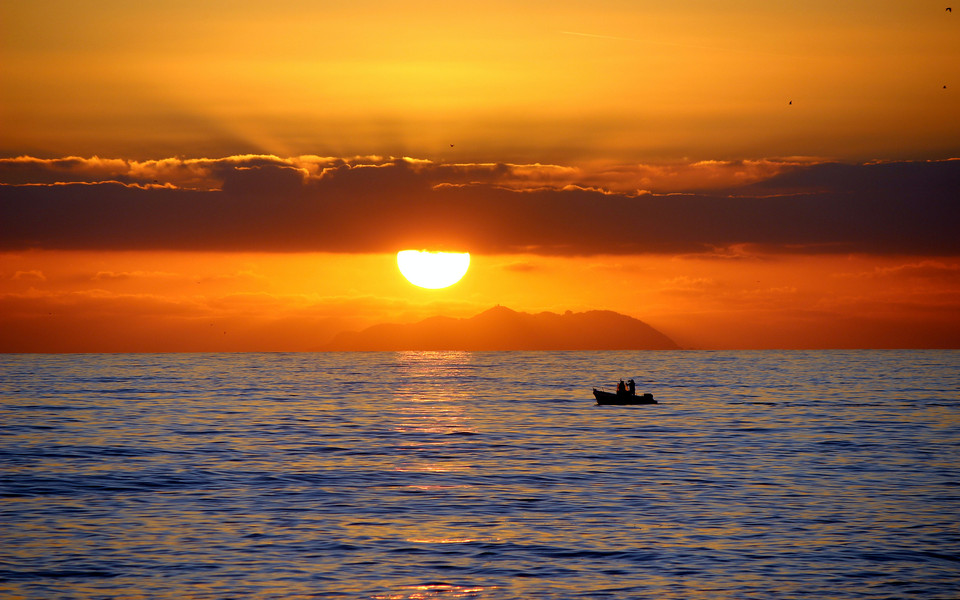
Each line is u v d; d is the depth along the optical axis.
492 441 98.75
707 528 53.69
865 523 54.81
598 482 70.06
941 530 53.03
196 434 105.12
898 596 41.56
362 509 59.53
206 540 51.00
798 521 55.41
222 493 65.44
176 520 56.09
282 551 48.72
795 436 102.88
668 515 57.31
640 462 81.31
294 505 60.91
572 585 43.16
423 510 59.16
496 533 52.66
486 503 61.56
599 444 95.50
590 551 48.69
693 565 46.09
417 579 44.00
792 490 66.06
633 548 49.28
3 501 62.22
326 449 91.25
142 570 45.25
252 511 58.84
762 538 51.28
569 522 55.41
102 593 41.88
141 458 84.19
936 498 62.66
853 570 45.19
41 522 55.44
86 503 61.53
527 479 71.75
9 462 81.31
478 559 47.22
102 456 85.62
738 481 70.25
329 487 68.06
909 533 52.25
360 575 44.56
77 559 46.97
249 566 45.94
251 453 88.00
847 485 68.19
